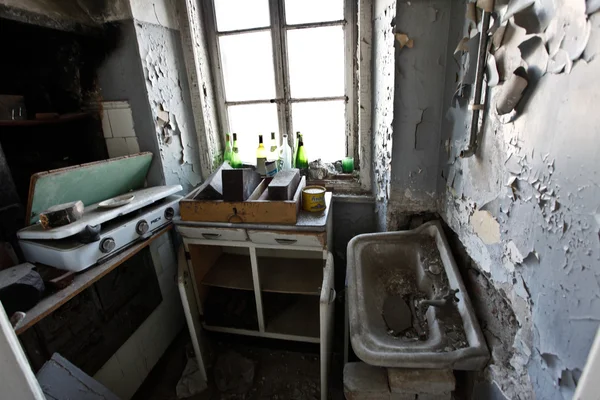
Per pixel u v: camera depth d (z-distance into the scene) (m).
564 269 0.55
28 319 0.86
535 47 0.60
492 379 0.82
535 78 0.61
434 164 1.33
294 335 1.63
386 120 1.41
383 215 1.54
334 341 1.75
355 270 1.20
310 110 1.91
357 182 1.84
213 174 1.59
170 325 1.78
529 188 0.65
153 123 1.54
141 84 1.48
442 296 1.04
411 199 1.40
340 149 1.97
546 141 0.58
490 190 0.84
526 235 0.67
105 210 1.24
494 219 0.82
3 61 1.35
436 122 1.27
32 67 1.42
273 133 1.88
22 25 1.15
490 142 0.82
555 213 0.57
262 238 1.42
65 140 1.59
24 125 1.30
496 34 0.73
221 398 1.51
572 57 0.50
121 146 1.61
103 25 1.41
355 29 1.69
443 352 0.87
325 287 1.27
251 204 1.38
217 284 1.68
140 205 1.33
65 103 1.56
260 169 1.77
